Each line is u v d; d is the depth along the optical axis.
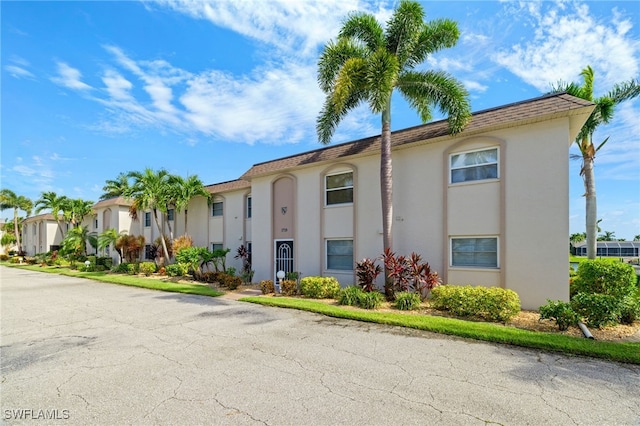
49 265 34.25
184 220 24.28
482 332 6.89
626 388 4.45
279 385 4.64
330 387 4.55
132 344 6.74
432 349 6.16
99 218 32.09
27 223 47.97
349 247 13.87
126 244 24.69
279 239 16.02
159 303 11.55
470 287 9.02
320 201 14.62
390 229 11.18
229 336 7.21
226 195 21.36
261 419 3.73
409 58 11.67
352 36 11.77
